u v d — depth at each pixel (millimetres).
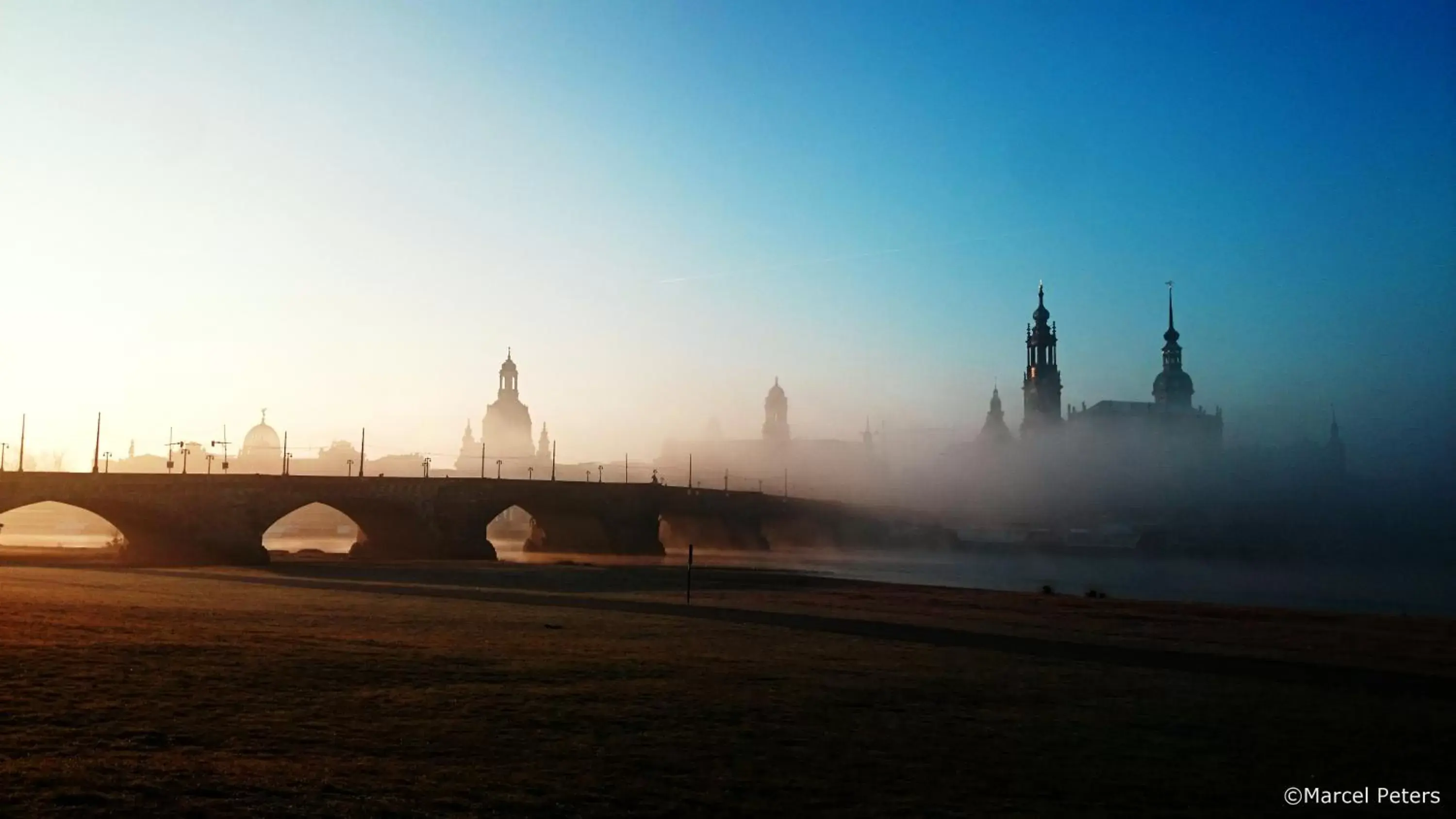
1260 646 60438
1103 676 44156
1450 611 130000
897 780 25422
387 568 118438
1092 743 30500
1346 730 33781
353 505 148125
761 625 60906
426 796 21625
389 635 47031
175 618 48438
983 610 81188
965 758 27953
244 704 29500
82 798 19734
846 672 41906
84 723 26016
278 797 20797
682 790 23578
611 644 47750
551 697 33250
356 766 23625
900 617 71938
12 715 26391
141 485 124625
